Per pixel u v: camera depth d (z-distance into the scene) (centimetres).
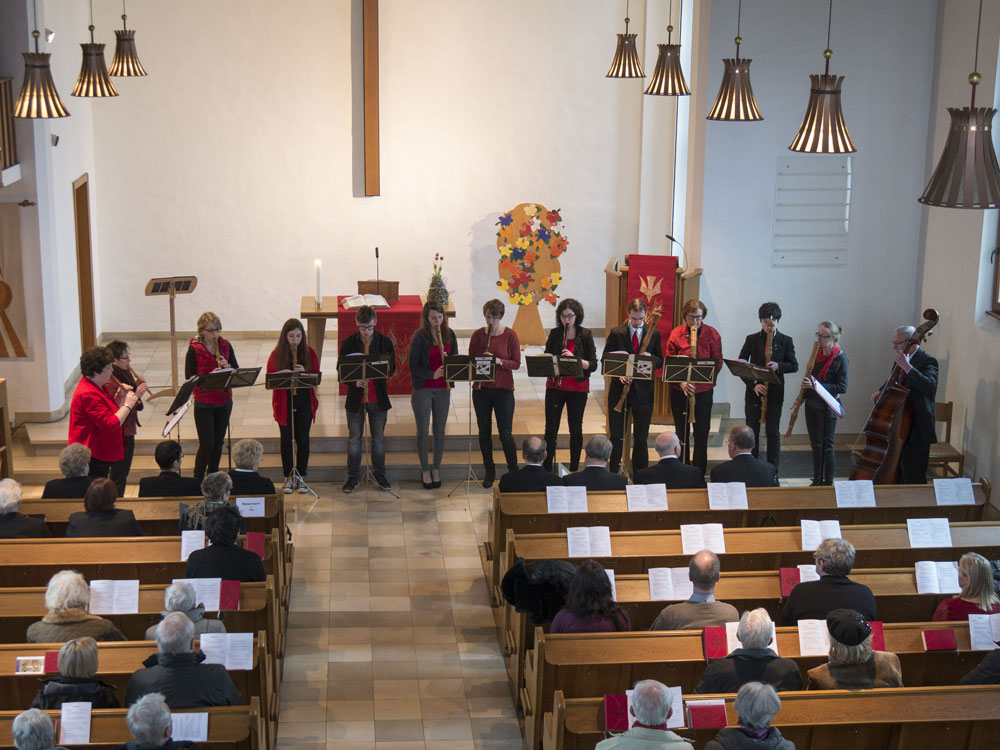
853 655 459
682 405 882
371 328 877
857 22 933
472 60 1242
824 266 980
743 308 988
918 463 834
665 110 1245
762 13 928
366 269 1288
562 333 877
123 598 546
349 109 1239
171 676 448
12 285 969
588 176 1280
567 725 442
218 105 1227
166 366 1172
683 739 398
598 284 1312
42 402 995
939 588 582
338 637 686
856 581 580
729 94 737
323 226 1271
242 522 640
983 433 871
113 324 1267
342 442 970
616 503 678
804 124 611
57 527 667
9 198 966
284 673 641
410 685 633
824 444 862
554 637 498
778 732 392
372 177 1235
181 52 1209
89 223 1191
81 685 438
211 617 552
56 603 495
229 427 970
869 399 1009
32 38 952
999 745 446
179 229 1253
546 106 1259
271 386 820
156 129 1224
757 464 704
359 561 794
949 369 924
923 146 958
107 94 875
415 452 976
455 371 838
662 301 974
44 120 973
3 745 418
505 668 655
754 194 963
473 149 1266
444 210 1280
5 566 591
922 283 970
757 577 582
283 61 1223
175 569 605
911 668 516
